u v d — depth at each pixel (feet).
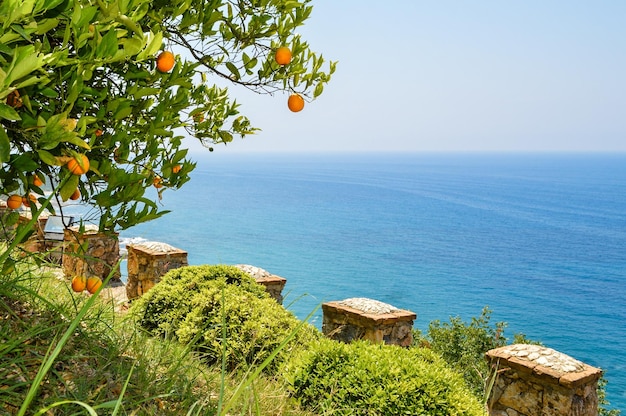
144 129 9.75
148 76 9.05
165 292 21.58
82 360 11.04
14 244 7.12
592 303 302.25
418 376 16.08
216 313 19.92
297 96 11.87
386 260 382.42
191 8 10.96
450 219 618.03
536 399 21.24
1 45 5.42
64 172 7.70
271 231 488.85
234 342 18.08
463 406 15.58
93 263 35.24
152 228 481.87
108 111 8.40
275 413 14.11
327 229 515.09
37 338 10.96
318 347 17.21
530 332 247.50
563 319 269.03
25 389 9.19
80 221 8.87
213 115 14.44
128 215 8.88
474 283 331.16
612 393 183.93
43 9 6.08
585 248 473.26
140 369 11.80
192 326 19.51
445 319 250.98
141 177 8.57
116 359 12.01
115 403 5.45
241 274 23.79
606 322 266.98
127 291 35.73
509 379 22.24
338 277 322.14
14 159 7.25
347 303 29.30
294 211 647.97
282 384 16.61
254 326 18.90
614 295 321.73
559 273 376.89
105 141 8.54
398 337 27.99
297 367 16.83
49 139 6.56
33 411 8.75
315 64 12.14
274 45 11.96
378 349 17.72
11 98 6.49
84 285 9.21
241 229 495.00
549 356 22.04
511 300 296.92
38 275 15.89
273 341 18.57
